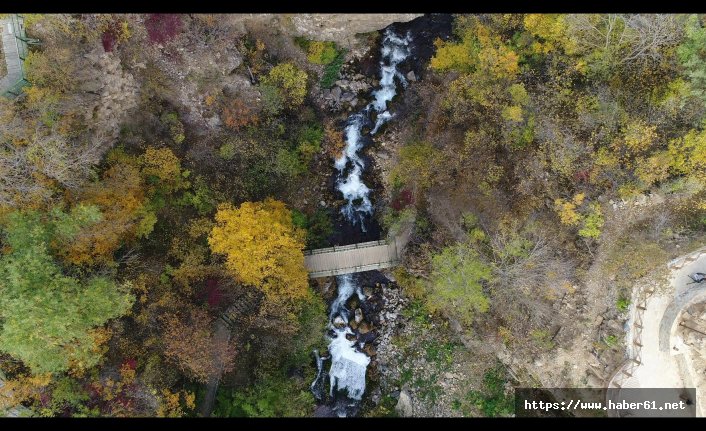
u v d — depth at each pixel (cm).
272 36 2725
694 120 2217
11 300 1959
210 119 2689
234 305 2677
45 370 2198
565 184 2500
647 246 2362
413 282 2891
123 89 2438
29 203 2191
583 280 2525
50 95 2203
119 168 2427
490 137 2581
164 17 2420
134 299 2288
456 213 2680
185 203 2677
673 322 2362
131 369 2442
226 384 2692
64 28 2267
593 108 2356
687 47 2134
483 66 2508
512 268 2520
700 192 2352
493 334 2741
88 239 2239
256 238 2456
